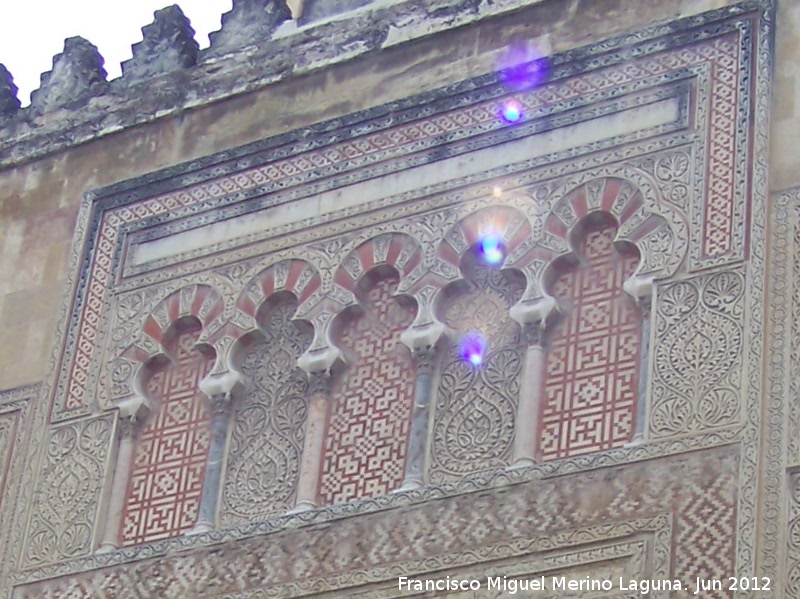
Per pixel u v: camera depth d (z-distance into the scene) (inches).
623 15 830.5
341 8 903.7
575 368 768.9
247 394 831.7
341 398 809.5
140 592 799.7
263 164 874.8
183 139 905.5
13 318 895.7
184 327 860.0
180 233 879.1
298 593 765.9
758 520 702.5
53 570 822.5
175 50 932.6
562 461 745.0
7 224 924.0
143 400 846.5
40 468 850.1
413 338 799.1
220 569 787.4
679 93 799.1
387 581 752.3
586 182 799.1
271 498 801.6
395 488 776.9
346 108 870.4
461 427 777.6
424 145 839.7
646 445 732.0
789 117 776.3
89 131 929.5
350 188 848.3
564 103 819.4
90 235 900.6
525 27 849.5
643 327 762.2
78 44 960.9
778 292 742.5
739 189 767.1
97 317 876.6
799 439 712.4
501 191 813.9
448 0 871.1
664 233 773.3
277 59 899.4
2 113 960.9
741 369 732.7
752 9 804.0
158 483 828.6
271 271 847.7
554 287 789.9
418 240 821.2
